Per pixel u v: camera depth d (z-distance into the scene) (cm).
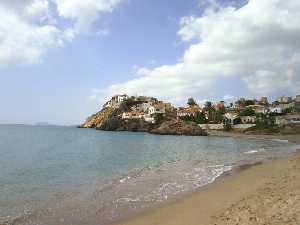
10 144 6512
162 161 3575
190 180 2208
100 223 1240
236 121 15688
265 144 6944
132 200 1622
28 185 2075
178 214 1323
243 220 1080
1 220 1279
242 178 2180
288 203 1209
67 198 1677
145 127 15788
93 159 3853
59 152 4856
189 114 18675
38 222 1256
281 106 17925
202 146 6338
